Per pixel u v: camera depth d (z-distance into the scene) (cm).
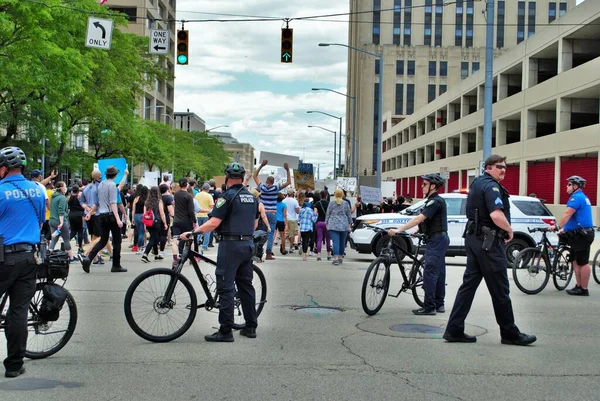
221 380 544
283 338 712
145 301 680
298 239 1927
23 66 2028
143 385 528
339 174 9625
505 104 4256
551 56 3881
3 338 707
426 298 876
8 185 552
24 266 550
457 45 10925
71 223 1605
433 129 6875
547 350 673
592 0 3108
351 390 520
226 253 690
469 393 518
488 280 688
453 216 1614
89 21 1883
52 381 539
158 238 1525
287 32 1902
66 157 3406
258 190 1622
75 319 634
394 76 10775
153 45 2047
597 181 3084
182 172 6912
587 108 3459
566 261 1159
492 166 696
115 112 3256
